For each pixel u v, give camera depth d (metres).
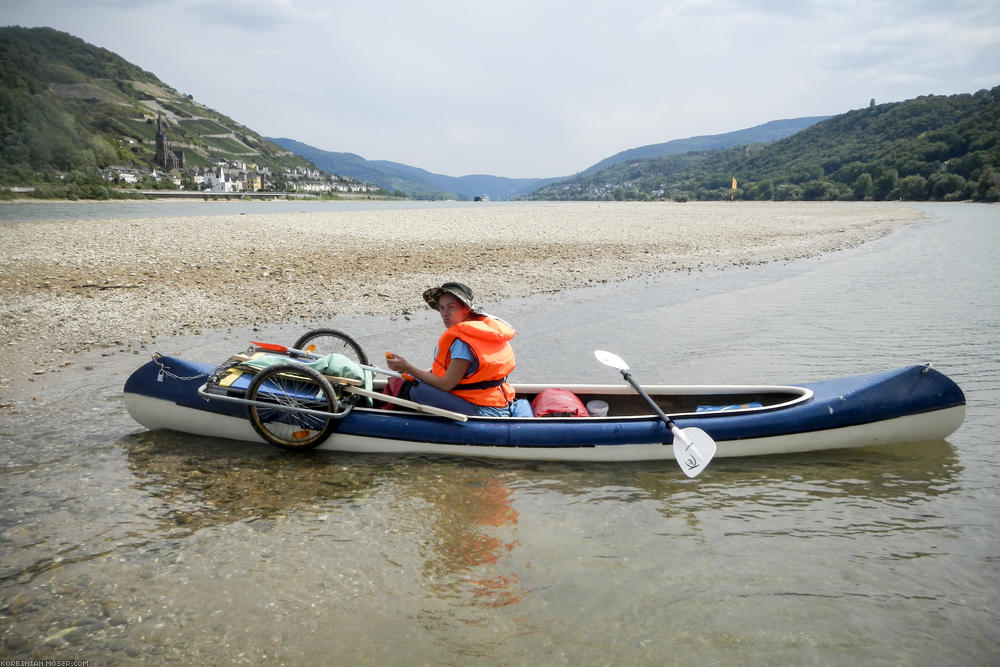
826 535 3.66
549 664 2.56
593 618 2.88
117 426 5.39
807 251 20.94
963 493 4.20
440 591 3.09
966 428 5.39
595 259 17.89
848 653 2.65
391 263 15.98
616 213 56.69
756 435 4.74
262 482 4.35
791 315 10.27
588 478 4.49
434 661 2.58
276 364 4.69
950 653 2.65
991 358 7.47
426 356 7.68
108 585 3.09
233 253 17.19
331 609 2.93
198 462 4.68
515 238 24.53
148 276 12.96
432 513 3.93
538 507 4.02
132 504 3.98
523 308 10.91
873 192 129.50
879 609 2.96
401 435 4.77
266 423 4.87
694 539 3.62
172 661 2.57
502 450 4.72
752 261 18.08
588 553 3.46
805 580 3.19
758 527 3.76
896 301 11.41
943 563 3.35
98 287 11.62
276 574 3.22
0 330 8.57
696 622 2.85
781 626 2.82
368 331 8.97
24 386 6.41
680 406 5.46
